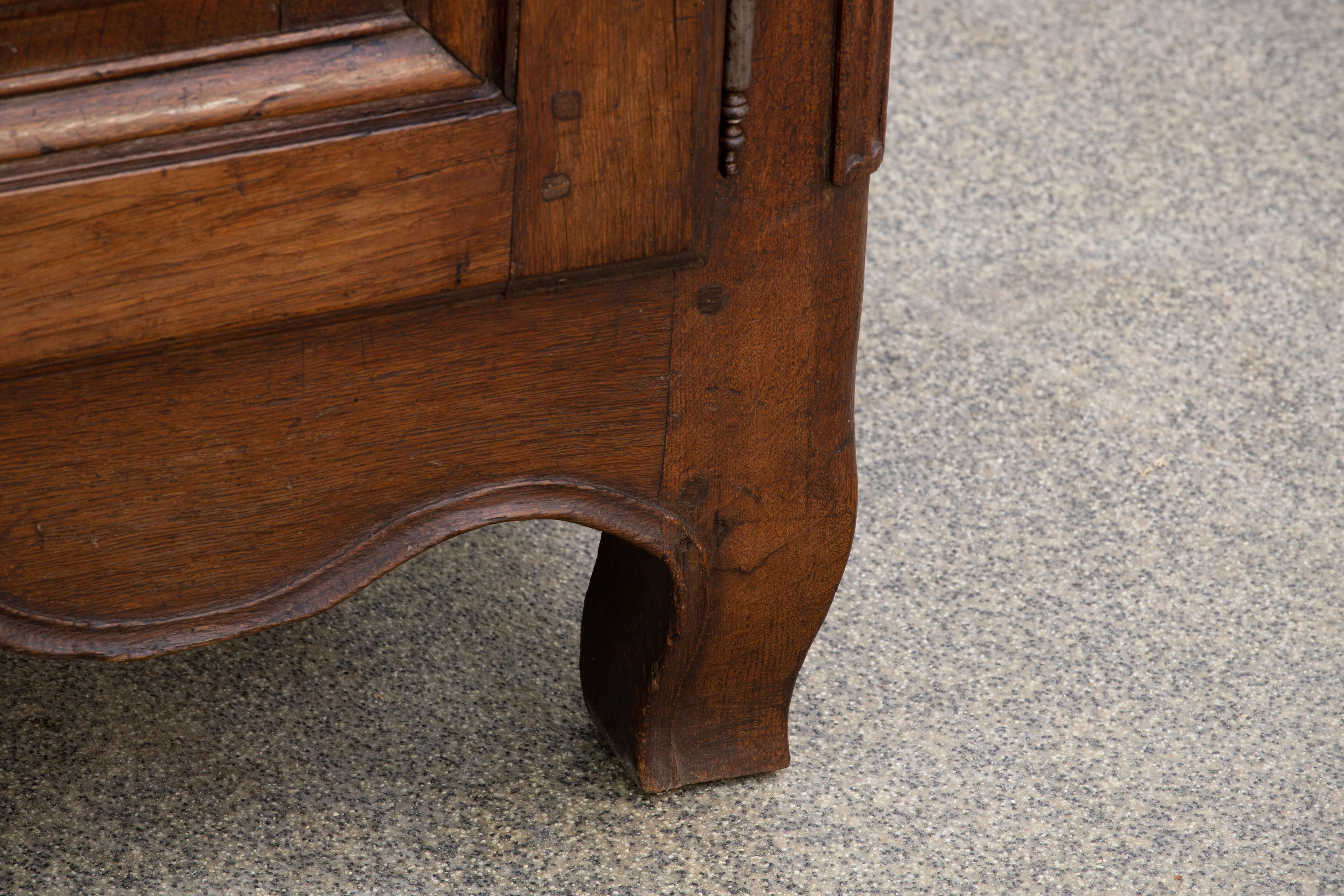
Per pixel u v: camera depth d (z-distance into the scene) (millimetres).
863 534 1798
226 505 1093
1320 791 1466
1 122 901
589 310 1130
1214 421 2002
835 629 1660
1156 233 2373
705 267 1147
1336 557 1784
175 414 1043
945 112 2646
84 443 1026
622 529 1241
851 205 1172
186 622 1126
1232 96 2713
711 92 1053
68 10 899
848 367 1262
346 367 1076
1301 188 2484
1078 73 2764
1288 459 1939
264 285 993
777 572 1338
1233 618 1694
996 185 2477
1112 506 1859
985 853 1391
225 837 1363
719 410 1226
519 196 1031
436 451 1145
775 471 1280
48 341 953
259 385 1058
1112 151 2562
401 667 1580
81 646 1099
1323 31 2898
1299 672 1620
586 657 1474
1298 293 2246
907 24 2879
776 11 1054
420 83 979
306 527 1132
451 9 975
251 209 965
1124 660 1632
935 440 1954
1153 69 2781
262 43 952
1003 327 2164
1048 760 1501
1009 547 1791
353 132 966
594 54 1000
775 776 1474
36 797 1387
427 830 1387
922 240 2342
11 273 923
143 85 931
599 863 1364
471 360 1114
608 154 1041
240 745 1466
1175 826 1424
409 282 1033
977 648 1644
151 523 1076
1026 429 1980
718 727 1437
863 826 1418
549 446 1182
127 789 1405
